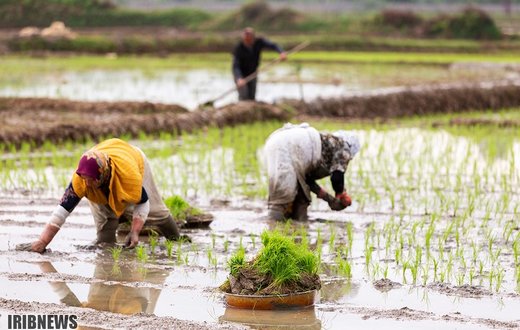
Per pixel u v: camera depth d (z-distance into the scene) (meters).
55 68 62.28
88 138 30.20
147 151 28.28
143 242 17.31
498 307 13.28
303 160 19.09
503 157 27.89
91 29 107.88
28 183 22.88
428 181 23.91
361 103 41.16
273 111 36.47
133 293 13.83
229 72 63.25
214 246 16.92
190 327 11.99
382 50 89.19
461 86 46.16
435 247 16.95
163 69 64.69
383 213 20.16
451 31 106.62
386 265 15.55
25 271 14.92
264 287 13.19
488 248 16.86
